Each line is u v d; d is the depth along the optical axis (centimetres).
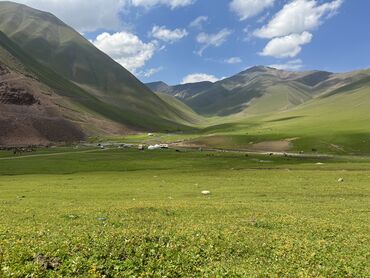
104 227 3266
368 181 7531
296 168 10856
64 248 2133
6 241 2292
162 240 2509
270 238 2836
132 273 1825
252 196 5969
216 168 11419
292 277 1888
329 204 5056
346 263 2173
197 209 4441
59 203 5219
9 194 6259
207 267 1947
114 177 9169
